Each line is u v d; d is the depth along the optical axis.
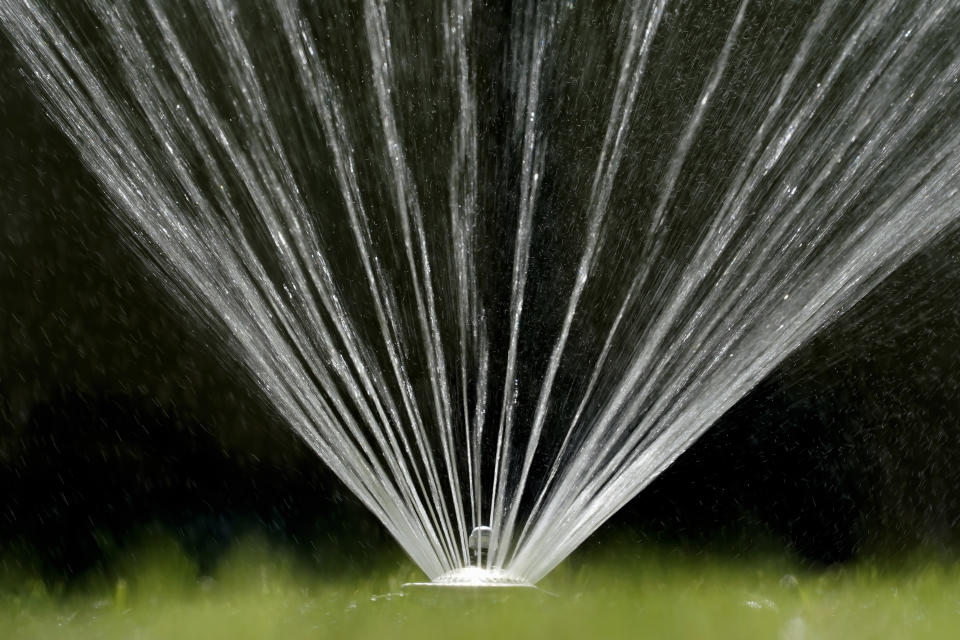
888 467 9.20
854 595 5.92
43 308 8.73
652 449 6.16
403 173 8.91
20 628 4.91
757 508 9.24
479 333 8.80
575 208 8.93
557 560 5.60
